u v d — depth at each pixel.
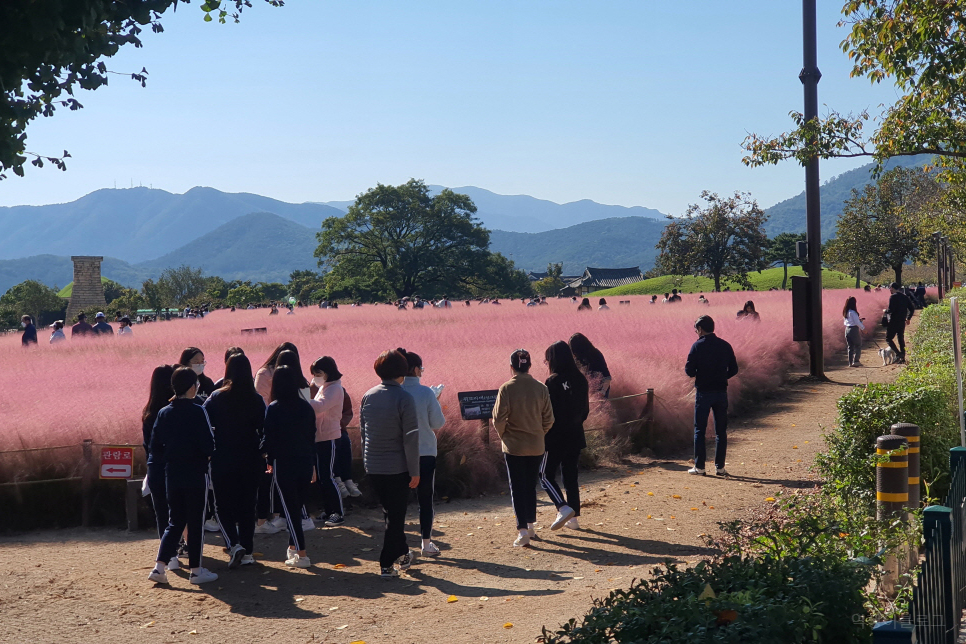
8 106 3.59
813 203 17.36
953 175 12.34
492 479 9.96
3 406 12.08
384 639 5.07
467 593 6.01
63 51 3.60
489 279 107.38
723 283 84.56
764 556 4.22
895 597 4.77
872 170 11.88
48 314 115.75
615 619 3.33
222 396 6.87
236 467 6.84
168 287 132.50
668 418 12.14
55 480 8.70
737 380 14.66
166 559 6.46
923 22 9.93
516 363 7.36
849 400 6.94
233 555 6.89
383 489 6.50
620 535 7.48
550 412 7.40
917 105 11.03
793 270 108.44
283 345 8.70
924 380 7.77
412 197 106.75
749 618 3.22
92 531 8.52
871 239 71.56
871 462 6.61
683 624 3.13
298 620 5.51
